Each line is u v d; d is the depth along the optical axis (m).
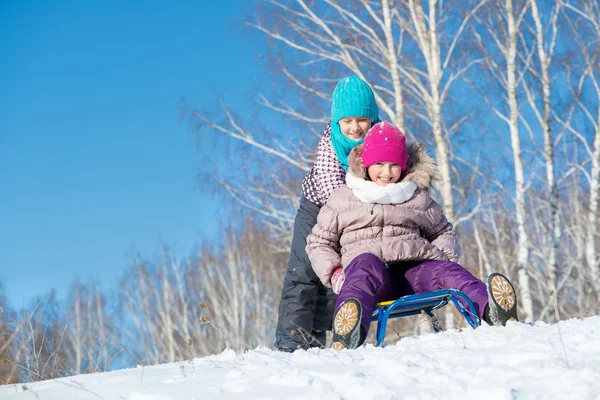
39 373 3.84
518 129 12.96
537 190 15.04
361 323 3.28
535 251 14.04
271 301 20.34
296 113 13.23
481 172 13.92
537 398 2.03
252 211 13.83
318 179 4.34
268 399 2.17
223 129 13.17
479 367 2.35
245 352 3.23
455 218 11.82
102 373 2.81
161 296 24.02
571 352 2.48
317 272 3.85
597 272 13.67
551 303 12.09
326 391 2.19
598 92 14.52
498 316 3.26
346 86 4.37
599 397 1.99
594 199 14.27
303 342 4.31
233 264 21.41
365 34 13.13
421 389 2.19
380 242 3.79
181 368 2.75
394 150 3.88
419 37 12.49
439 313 11.48
